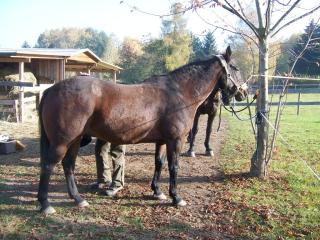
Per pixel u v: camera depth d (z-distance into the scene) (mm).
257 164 7000
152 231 4602
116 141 5094
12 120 14773
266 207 5445
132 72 45500
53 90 4762
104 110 4809
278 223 4914
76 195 5367
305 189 6363
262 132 6914
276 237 4516
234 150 10047
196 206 5531
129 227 4699
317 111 21547
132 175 7195
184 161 8609
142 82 5395
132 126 4992
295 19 6668
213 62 5688
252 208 5387
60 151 4738
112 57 63031
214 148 10375
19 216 4926
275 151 9352
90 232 4508
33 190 6082
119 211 5238
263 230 4707
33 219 4836
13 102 14594
